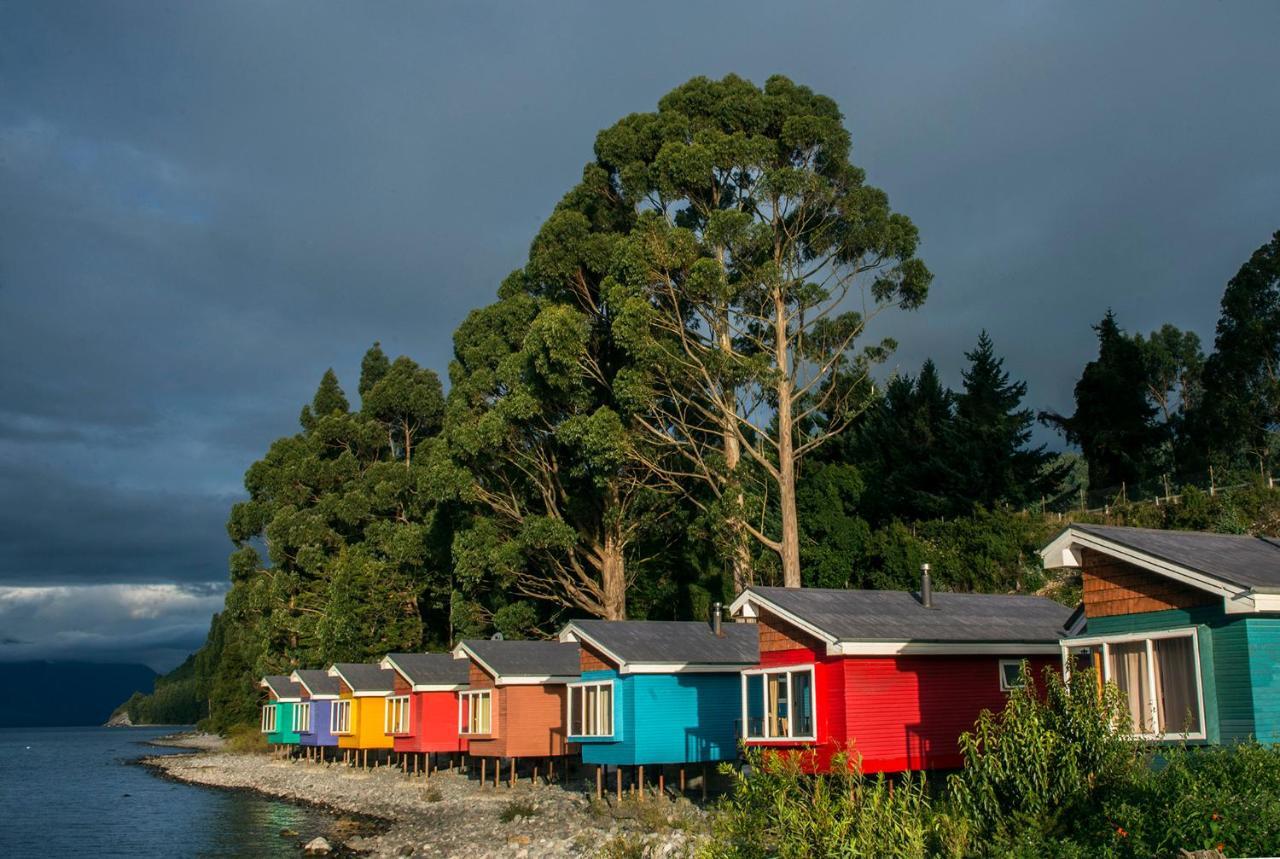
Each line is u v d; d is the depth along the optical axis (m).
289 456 83.44
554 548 48.59
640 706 30.61
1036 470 55.09
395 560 63.97
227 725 92.44
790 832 14.58
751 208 45.19
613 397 47.19
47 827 41.50
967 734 15.88
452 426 51.62
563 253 48.00
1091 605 19.08
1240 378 50.03
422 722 45.94
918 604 27.33
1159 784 13.80
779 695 25.69
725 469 42.50
